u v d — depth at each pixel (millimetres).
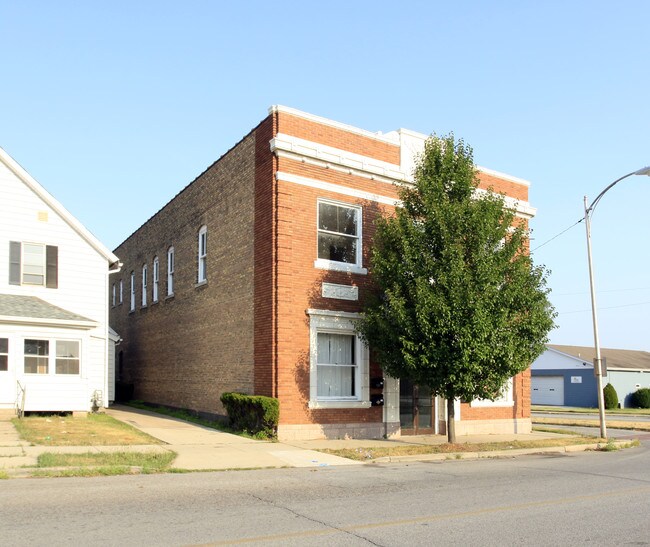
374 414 18312
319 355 17844
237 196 19578
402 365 16031
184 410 22875
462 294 15023
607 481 11438
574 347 56906
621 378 52594
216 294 20734
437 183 16375
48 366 19156
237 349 18938
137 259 30469
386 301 16922
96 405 21984
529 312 16109
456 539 7031
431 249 16047
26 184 21375
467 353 14828
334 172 18312
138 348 29344
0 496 9000
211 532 7145
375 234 17594
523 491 10211
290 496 9492
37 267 21312
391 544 6773
